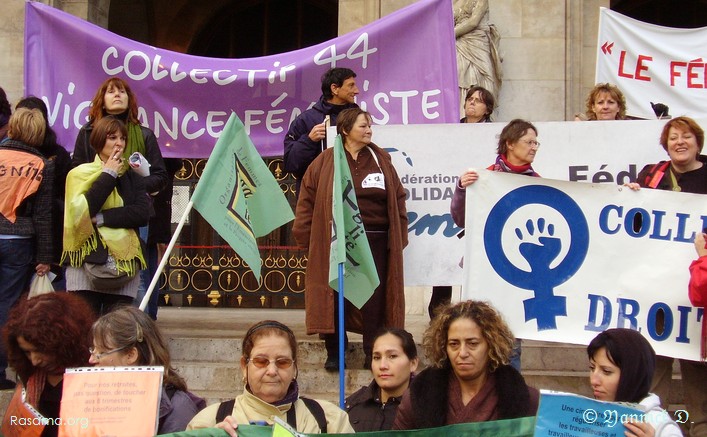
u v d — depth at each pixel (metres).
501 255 6.25
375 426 5.12
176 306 13.55
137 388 4.02
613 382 4.38
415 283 7.49
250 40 16.77
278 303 13.77
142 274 7.98
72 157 7.61
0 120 7.84
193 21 16.67
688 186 6.46
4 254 7.12
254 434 4.06
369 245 7.08
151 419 3.98
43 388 4.54
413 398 4.53
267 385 4.28
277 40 16.70
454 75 8.40
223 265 13.65
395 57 8.49
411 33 8.48
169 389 4.49
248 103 8.71
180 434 4.01
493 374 4.50
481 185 6.30
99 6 12.45
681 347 6.09
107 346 4.38
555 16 11.38
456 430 4.21
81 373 4.05
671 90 9.76
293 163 7.59
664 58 9.77
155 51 8.79
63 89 8.78
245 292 13.26
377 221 7.11
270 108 8.70
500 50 11.31
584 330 6.16
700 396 6.28
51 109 8.76
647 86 9.80
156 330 4.51
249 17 16.77
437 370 4.57
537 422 3.96
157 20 16.59
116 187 6.91
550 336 6.17
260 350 4.29
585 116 8.71
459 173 7.52
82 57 8.78
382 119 8.45
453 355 4.47
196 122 8.73
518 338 6.20
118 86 7.41
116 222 6.80
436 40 8.43
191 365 7.55
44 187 7.24
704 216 6.14
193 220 13.57
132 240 6.88
